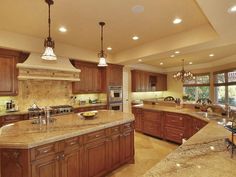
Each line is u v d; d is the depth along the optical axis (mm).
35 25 3344
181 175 955
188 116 3742
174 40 3885
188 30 3590
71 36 4035
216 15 2314
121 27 3445
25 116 3951
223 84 6711
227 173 981
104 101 6164
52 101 5043
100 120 2684
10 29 3576
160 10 2717
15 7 2590
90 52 5402
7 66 3861
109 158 2580
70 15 2891
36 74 4211
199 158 1205
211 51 5281
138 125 5195
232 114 2932
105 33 3828
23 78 4004
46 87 4910
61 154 1894
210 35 3244
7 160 1678
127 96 7551
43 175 1728
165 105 5211
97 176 2377
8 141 1639
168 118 4281
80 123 2459
